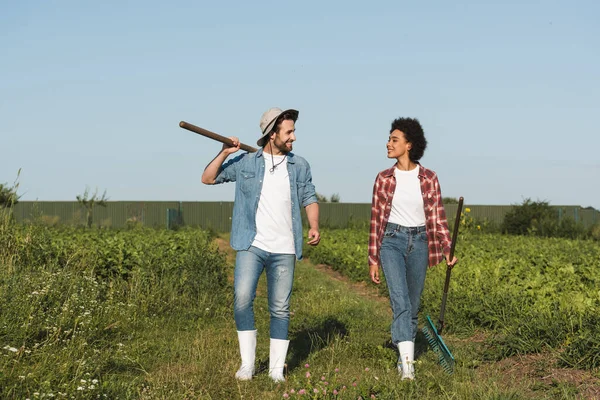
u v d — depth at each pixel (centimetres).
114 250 968
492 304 729
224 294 908
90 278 767
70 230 1800
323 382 427
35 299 636
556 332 577
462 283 889
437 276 974
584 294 745
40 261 872
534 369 527
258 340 658
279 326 504
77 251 907
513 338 589
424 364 529
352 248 1546
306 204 523
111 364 535
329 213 3734
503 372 537
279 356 502
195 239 1298
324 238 2005
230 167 511
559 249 1708
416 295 529
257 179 501
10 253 870
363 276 1249
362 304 882
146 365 543
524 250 1564
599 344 519
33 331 563
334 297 932
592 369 504
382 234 522
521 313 683
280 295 504
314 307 839
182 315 784
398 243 517
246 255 499
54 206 3453
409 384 448
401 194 518
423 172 523
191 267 947
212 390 459
